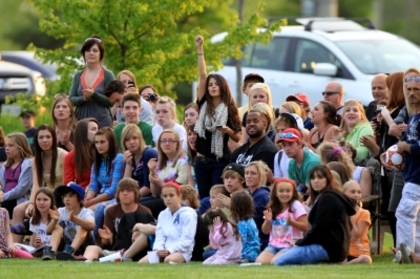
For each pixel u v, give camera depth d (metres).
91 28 45.66
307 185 30.11
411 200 27.83
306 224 27.75
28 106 47.12
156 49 45.91
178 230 29.00
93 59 36.75
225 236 28.14
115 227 30.84
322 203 26.89
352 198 27.75
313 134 32.62
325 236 26.97
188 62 46.06
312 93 45.56
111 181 33.34
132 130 33.06
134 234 29.92
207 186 32.47
